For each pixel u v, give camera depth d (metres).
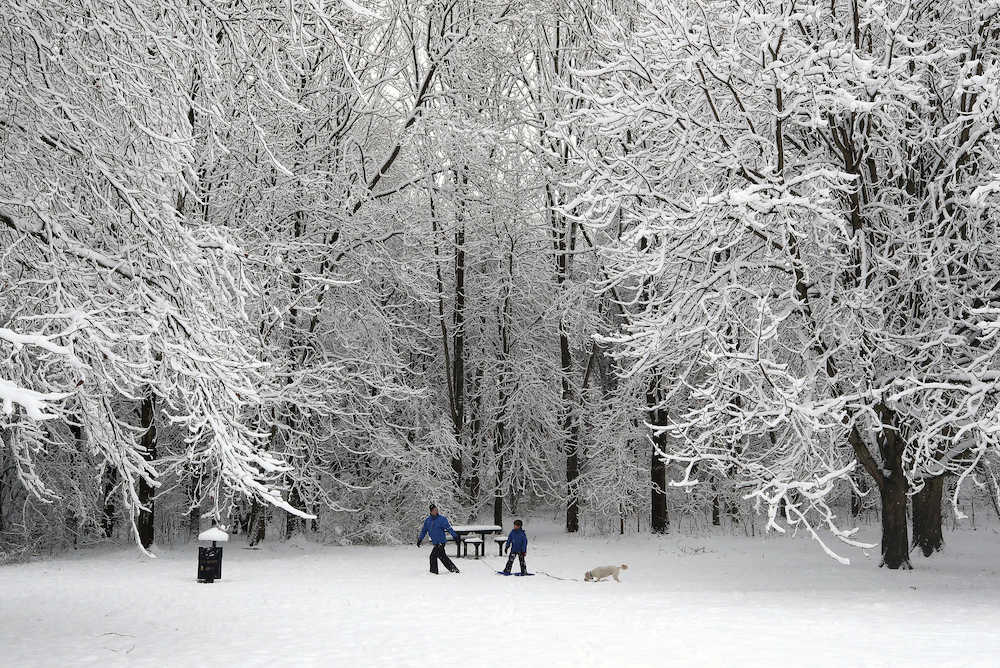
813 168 14.53
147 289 7.57
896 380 12.95
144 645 8.54
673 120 14.71
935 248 14.17
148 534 21.80
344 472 26.61
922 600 11.55
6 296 8.10
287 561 19.70
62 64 7.38
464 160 26.34
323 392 22.39
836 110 13.96
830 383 13.70
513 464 28.88
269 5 8.96
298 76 21.89
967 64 12.57
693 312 14.27
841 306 13.91
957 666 6.74
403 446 27.16
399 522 25.95
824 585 14.12
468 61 27.53
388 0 25.94
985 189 11.00
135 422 21.80
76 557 21.39
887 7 15.19
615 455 27.00
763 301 12.31
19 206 7.76
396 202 27.09
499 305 29.77
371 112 24.83
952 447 14.73
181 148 7.95
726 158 13.77
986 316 13.65
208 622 10.12
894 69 13.11
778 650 7.64
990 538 24.05
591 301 28.02
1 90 7.38
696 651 7.71
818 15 13.52
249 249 20.72
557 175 27.86
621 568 14.96
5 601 12.23
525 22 28.20
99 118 7.80
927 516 19.64
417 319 30.47
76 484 21.97
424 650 8.08
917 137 14.79
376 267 25.08
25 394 5.03
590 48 26.70
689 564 18.47
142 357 8.11
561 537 27.17
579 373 29.94
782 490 12.20
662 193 14.86
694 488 28.56
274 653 8.02
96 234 8.14
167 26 8.09
